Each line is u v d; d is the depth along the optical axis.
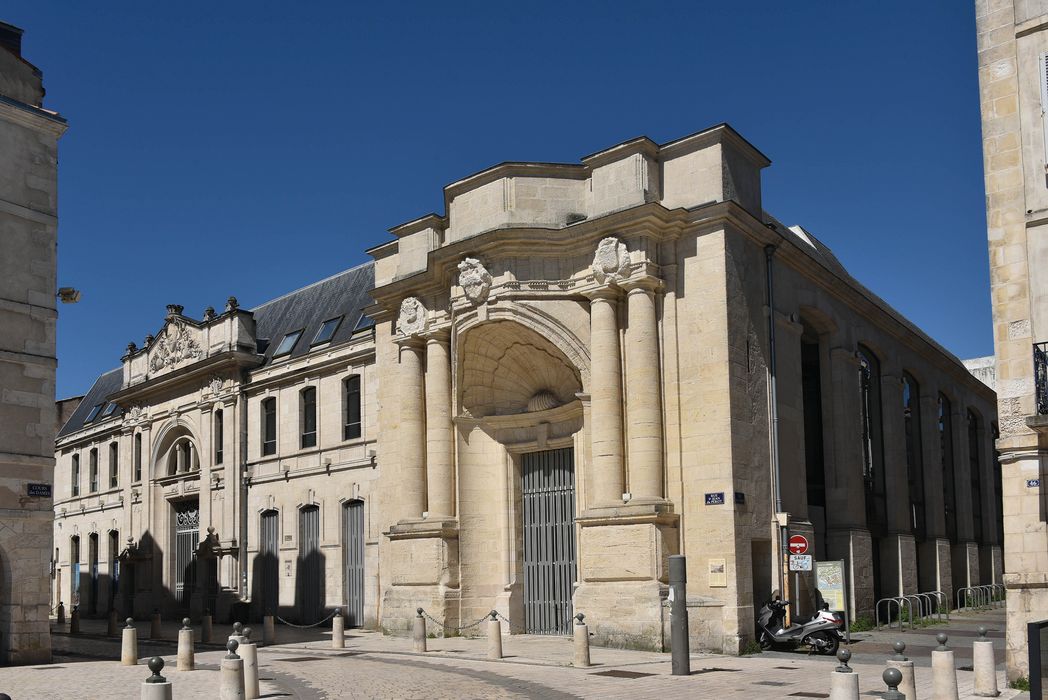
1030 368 14.25
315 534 30.66
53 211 21.11
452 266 23.16
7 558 19.30
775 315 22.41
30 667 18.52
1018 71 14.79
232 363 34.12
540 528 23.45
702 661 17.86
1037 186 14.43
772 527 21.05
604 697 13.35
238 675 12.33
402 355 24.92
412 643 22.16
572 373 22.72
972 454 40.06
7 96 20.64
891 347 30.27
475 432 23.98
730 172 21.31
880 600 26.11
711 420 20.17
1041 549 13.91
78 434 45.44
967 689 13.58
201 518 35.09
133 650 18.86
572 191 22.42
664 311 21.00
